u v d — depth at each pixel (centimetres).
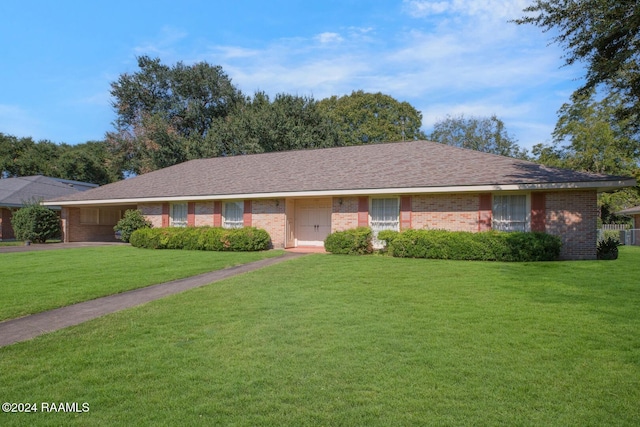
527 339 535
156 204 2203
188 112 4397
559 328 581
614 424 333
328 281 965
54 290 880
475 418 342
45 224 2408
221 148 3909
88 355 493
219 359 477
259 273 1089
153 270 1177
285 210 1911
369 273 1075
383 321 625
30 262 1376
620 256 1569
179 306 732
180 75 4466
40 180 3316
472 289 859
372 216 1747
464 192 1538
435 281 954
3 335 582
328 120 4081
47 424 339
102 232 2748
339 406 364
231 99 4675
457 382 411
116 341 546
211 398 381
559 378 419
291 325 608
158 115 4094
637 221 3162
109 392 395
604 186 1347
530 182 1399
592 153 3512
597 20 1191
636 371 436
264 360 473
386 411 355
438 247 1430
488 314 657
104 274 1103
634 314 650
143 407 366
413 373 432
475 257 1393
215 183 2108
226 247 1802
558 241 1367
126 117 4472
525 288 862
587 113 3628
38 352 506
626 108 1482
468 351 494
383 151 2097
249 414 352
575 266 1181
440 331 572
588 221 1428
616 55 1188
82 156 4691
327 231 2002
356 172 1847
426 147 2030
